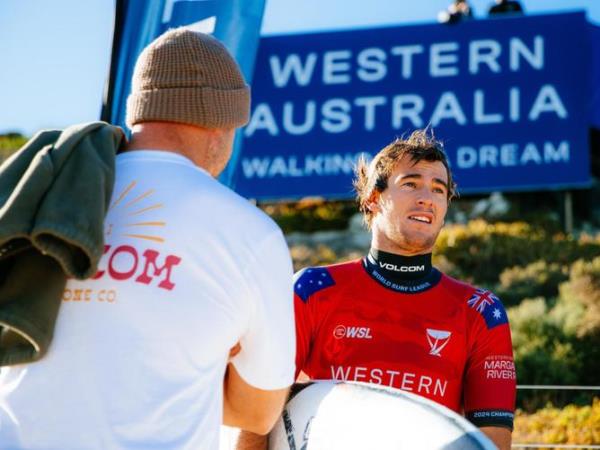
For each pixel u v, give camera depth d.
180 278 1.61
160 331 1.57
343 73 9.65
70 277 1.59
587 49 9.34
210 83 1.75
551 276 8.41
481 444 1.80
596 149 9.80
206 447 1.60
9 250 1.56
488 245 9.00
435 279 2.55
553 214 9.44
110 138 1.68
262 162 9.65
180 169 1.72
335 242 9.62
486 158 9.27
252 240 1.68
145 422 1.53
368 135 9.48
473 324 2.49
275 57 9.80
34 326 1.52
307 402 2.20
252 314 1.68
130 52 3.58
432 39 9.55
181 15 3.65
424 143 2.59
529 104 9.28
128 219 1.65
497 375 2.44
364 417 2.06
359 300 2.49
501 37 9.43
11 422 1.53
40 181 1.54
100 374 1.53
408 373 2.40
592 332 7.50
